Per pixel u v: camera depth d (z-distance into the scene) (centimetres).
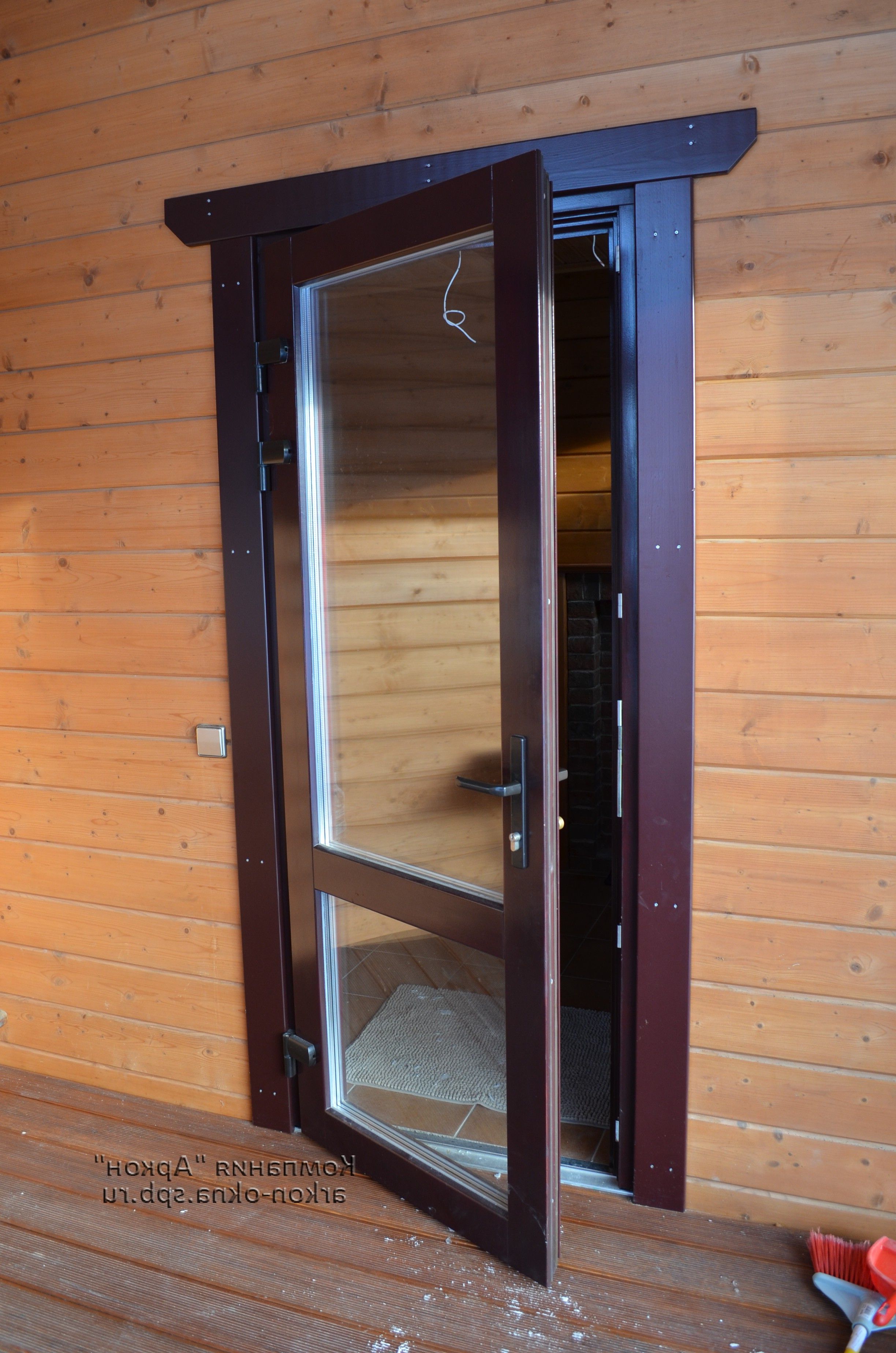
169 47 219
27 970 270
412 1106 214
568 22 187
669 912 200
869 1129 195
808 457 183
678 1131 206
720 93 180
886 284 176
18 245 242
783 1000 196
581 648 407
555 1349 175
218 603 232
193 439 229
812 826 190
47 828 261
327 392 208
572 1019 299
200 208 219
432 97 199
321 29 205
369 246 191
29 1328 182
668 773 196
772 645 189
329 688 218
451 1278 192
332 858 219
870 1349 174
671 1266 194
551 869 178
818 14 173
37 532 250
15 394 248
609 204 191
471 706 187
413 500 192
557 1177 190
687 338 186
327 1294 189
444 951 201
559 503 393
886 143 173
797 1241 200
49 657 254
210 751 235
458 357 180
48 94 233
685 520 190
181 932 248
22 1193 221
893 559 180
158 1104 257
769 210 180
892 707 183
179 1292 190
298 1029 236
